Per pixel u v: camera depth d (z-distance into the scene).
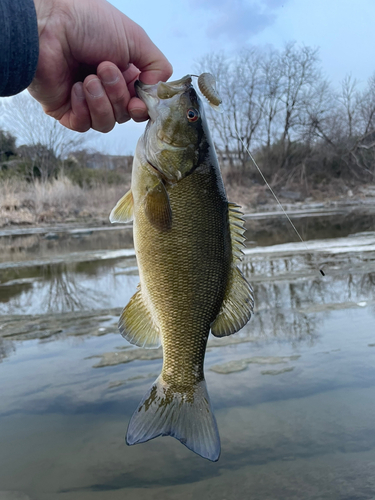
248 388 0.62
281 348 0.75
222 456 0.48
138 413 0.34
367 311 0.92
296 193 5.45
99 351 0.79
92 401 0.61
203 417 0.34
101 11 0.37
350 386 0.61
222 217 0.37
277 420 0.54
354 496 0.41
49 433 0.53
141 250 0.36
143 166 0.36
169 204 0.35
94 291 1.28
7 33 0.30
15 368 0.73
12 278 1.56
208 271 0.36
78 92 0.37
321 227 2.75
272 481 0.44
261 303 1.03
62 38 0.36
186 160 0.36
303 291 1.12
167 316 0.36
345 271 1.33
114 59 0.38
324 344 0.76
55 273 1.62
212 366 0.69
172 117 0.36
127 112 0.38
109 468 0.47
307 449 0.48
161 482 0.44
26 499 0.42
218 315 0.37
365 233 2.27
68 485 0.44
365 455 0.47
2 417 0.57
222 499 0.41
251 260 1.63
